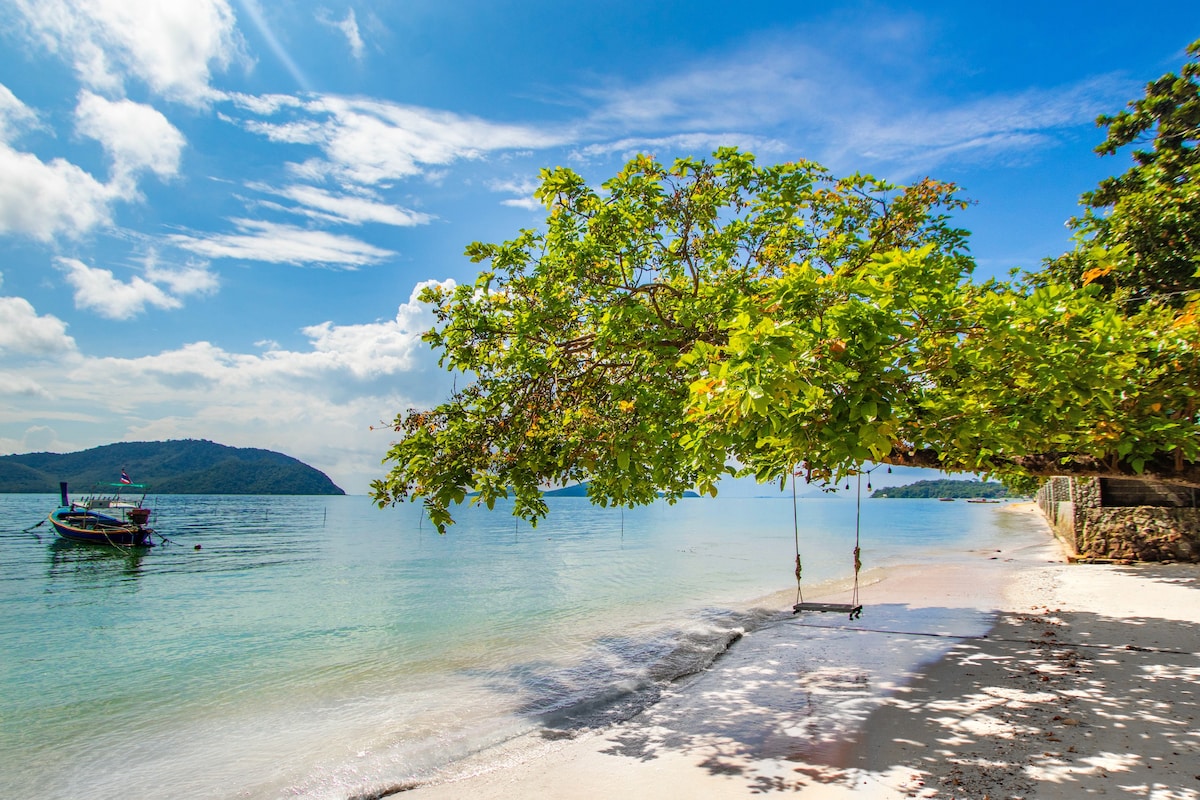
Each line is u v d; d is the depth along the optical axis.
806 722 8.03
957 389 6.31
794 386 4.33
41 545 41.22
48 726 9.54
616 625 15.63
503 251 9.77
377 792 6.94
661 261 10.55
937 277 5.82
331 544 43.00
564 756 7.61
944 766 6.34
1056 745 6.57
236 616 18.00
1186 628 11.37
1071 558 21.00
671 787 6.49
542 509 9.54
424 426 9.60
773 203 9.55
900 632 12.85
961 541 40.09
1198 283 12.46
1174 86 15.24
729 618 15.76
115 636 15.73
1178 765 5.91
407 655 13.30
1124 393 6.21
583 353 10.30
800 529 58.16
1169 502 19.09
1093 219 16.62
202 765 7.98
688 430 7.57
